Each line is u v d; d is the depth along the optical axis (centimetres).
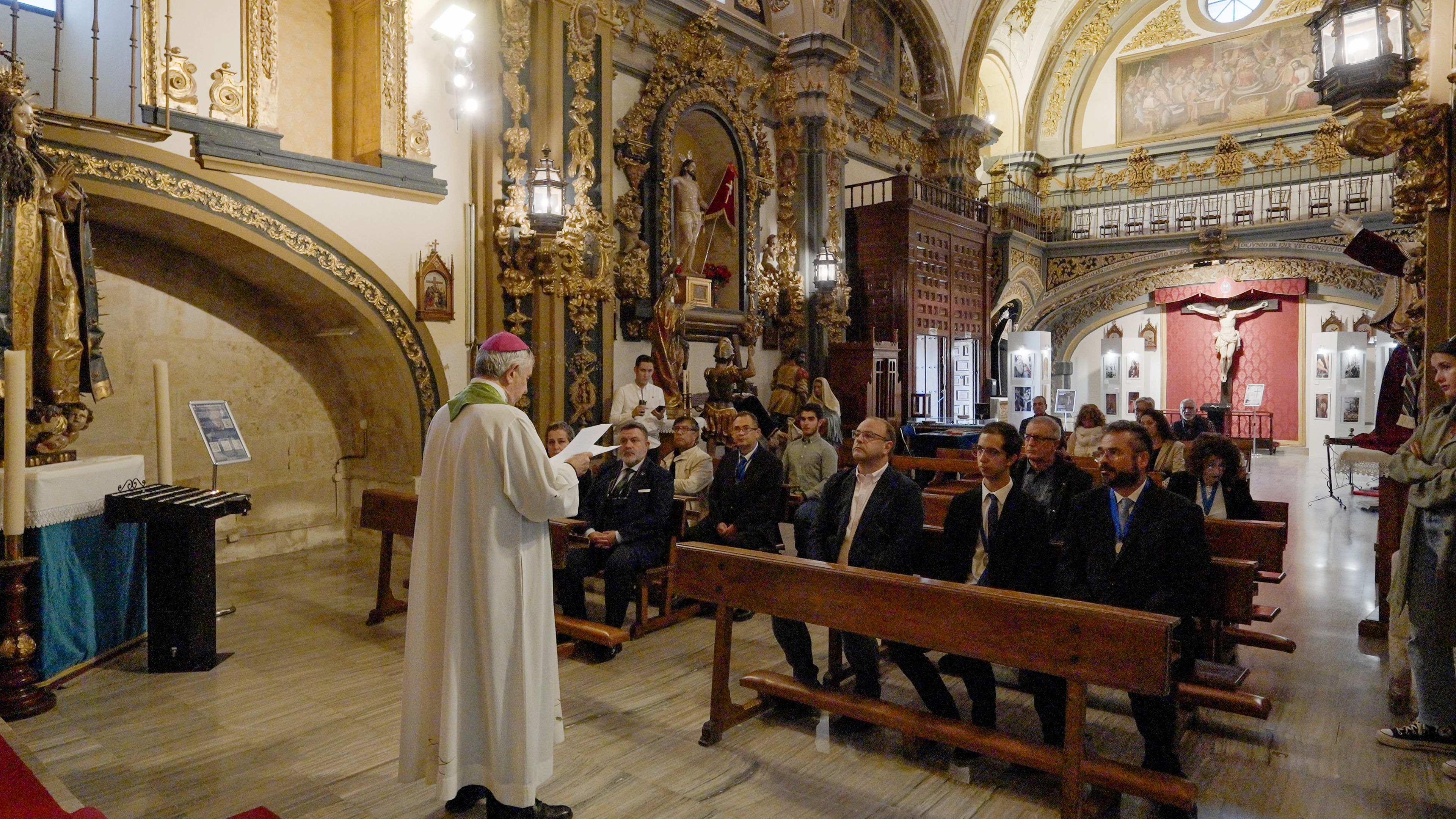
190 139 608
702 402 1066
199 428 650
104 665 489
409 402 763
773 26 1223
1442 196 480
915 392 1382
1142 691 278
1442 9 483
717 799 340
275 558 774
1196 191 2014
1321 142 1859
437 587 310
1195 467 556
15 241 444
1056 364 2273
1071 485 477
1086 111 2172
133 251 684
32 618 439
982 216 1639
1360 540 871
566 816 318
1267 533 475
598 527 572
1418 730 381
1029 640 304
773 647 533
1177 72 2052
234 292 754
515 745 300
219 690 453
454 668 297
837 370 1245
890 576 343
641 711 429
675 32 1046
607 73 890
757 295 1169
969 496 400
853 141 1422
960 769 366
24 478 409
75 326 486
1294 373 2019
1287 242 1869
